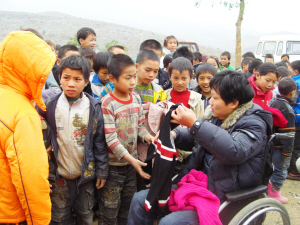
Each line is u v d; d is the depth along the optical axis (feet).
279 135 5.99
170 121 5.87
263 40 40.81
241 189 5.61
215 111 5.87
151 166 6.55
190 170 6.83
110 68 6.37
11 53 4.27
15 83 4.45
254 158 5.72
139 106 7.06
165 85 10.44
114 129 6.40
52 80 8.59
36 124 4.40
